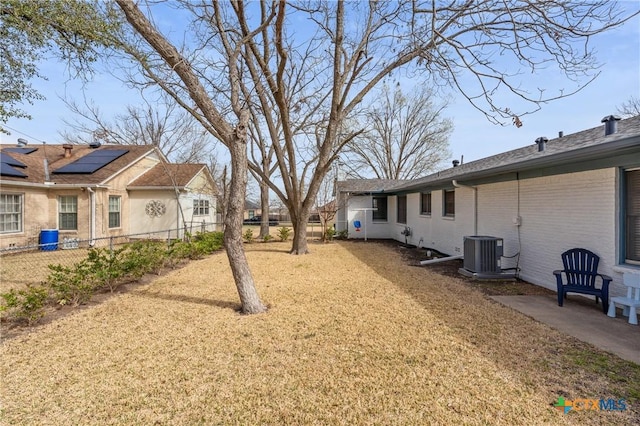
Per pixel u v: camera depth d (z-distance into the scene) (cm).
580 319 439
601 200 498
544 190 626
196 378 295
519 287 626
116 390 277
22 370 312
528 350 343
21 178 1169
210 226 1930
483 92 455
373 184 1775
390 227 1658
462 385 278
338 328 410
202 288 626
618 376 289
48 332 407
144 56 565
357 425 231
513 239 721
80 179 1302
